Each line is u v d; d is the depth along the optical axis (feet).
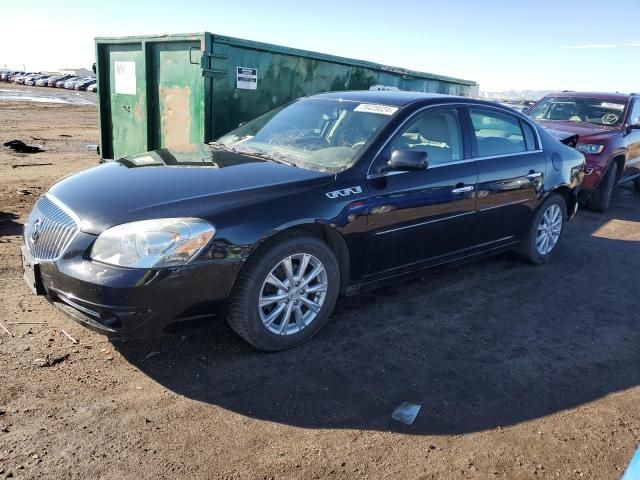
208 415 9.46
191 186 11.12
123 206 10.28
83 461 8.13
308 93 24.98
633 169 31.17
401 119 13.61
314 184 11.83
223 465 8.27
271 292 11.35
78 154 40.45
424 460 8.70
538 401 10.54
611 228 25.21
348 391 10.46
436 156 14.35
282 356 11.59
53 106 96.94
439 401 10.33
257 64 22.18
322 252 11.73
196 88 20.95
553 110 32.48
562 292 16.51
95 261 9.73
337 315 13.83
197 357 11.31
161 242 9.70
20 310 12.74
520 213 17.17
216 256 10.17
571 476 8.55
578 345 13.05
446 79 34.96
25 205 22.49
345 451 8.79
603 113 30.63
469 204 15.01
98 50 24.90
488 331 13.50
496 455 8.91
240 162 12.96
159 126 23.03
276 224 10.84
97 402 9.59
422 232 13.93
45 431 8.71
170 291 9.82
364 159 12.77
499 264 18.84
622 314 15.12
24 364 10.52
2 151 38.93
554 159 18.26
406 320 13.80
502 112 16.78
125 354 11.22
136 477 7.89
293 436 9.07
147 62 22.49
